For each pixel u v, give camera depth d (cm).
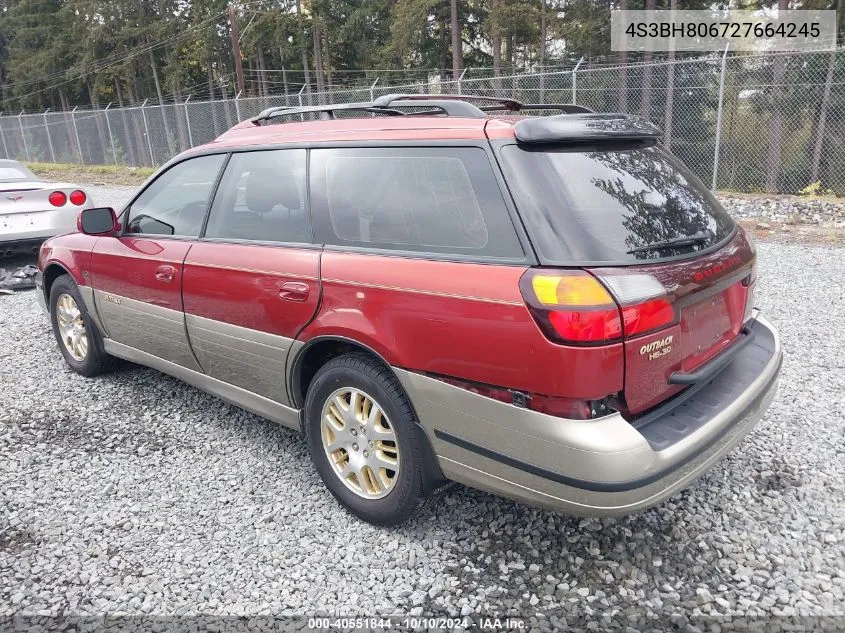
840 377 427
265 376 323
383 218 271
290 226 308
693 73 1858
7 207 747
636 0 2664
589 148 249
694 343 246
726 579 252
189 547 283
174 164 382
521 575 258
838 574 251
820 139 1714
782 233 959
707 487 311
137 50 5016
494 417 231
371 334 262
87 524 302
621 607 239
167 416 414
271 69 4816
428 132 265
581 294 209
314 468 347
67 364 500
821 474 318
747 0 2533
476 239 239
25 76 5844
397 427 265
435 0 3269
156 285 374
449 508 303
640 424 229
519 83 1964
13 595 256
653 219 242
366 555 273
